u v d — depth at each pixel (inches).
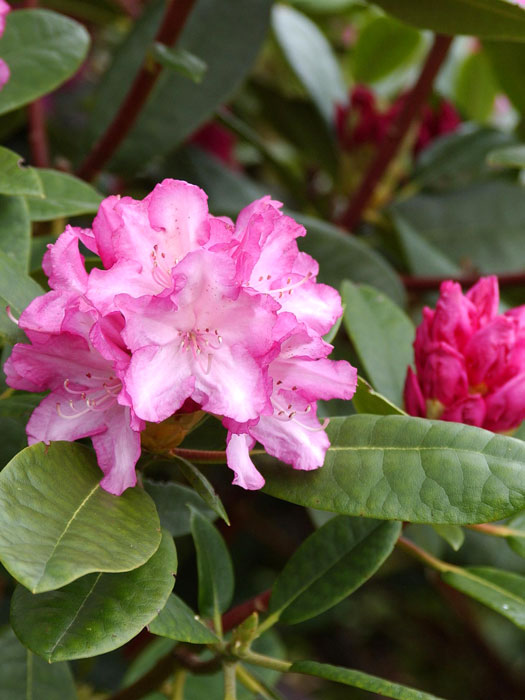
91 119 37.6
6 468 21.9
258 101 45.6
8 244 27.0
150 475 29.0
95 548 21.3
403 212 42.9
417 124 44.3
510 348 26.7
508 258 42.3
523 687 49.3
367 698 53.4
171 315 22.1
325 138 44.6
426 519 23.4
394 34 47.9
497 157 36.9
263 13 37.8
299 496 24.1
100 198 29.5
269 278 23.8
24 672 28.7
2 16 27.7
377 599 54.1
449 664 53.4
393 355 30.2
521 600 26.6
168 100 37.2
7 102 29.9
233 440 23.0
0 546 20.6
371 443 24.3
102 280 22.4
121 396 21.9
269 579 48.3
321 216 45.9
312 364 23.8
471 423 26.6
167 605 24.0
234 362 22.4
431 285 39.5
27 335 23.2
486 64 46.3
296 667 25.0
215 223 23.2
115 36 51.2
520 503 23.1
